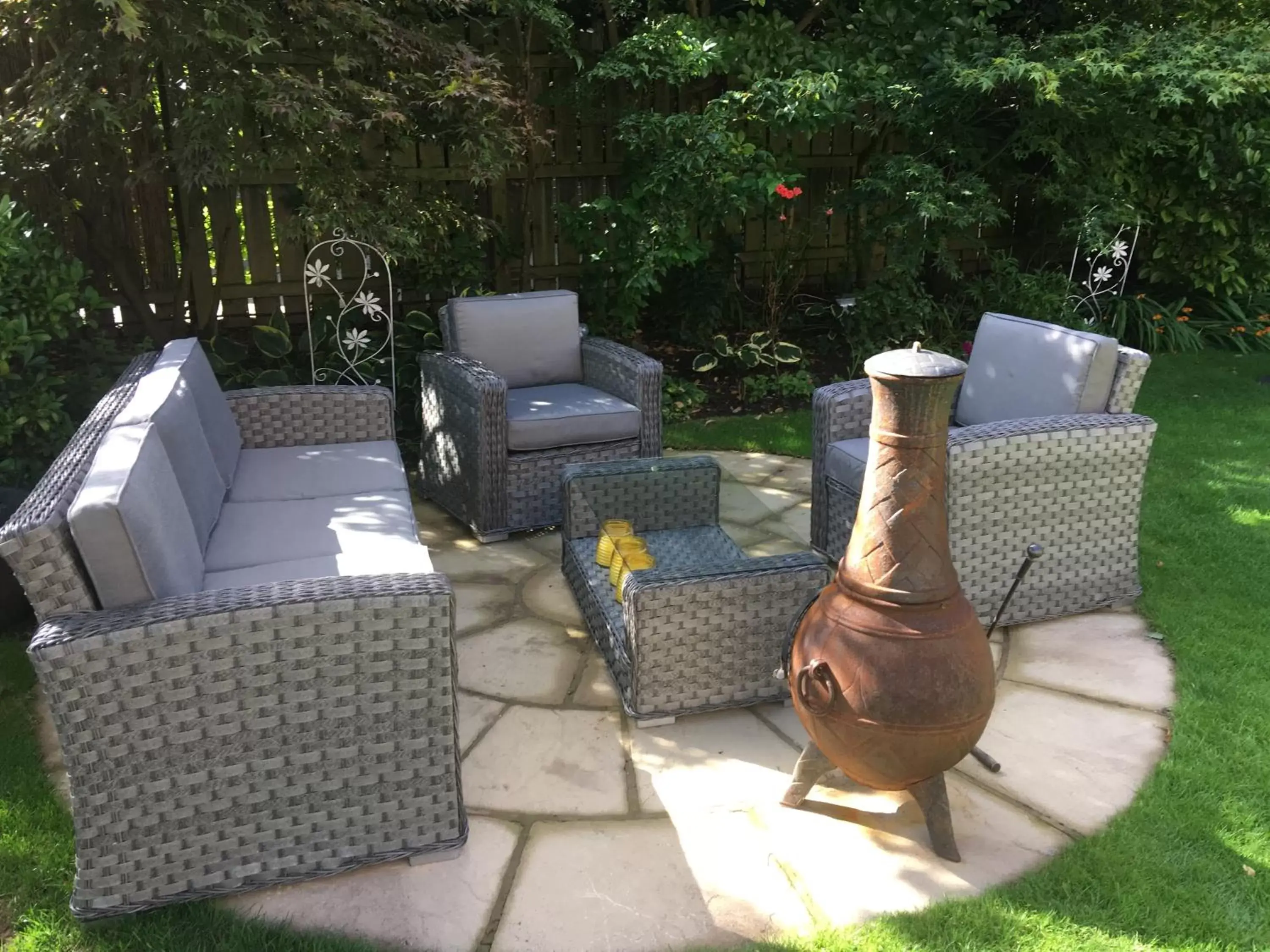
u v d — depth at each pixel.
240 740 1.98
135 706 1.89
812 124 5.64
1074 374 3.30
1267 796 2.36
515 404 4.16
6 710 2.73
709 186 5.46
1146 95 6.04
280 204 5.57
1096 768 2.51
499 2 5.05
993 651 3.11
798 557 2.77
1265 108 6.75
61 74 3.85
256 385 5.02
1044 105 5.81
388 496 3.21
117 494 1.91
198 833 2.01
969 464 2.97
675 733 2.71
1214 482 4.42
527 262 6.32
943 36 6.02
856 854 2.22
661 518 3.50
